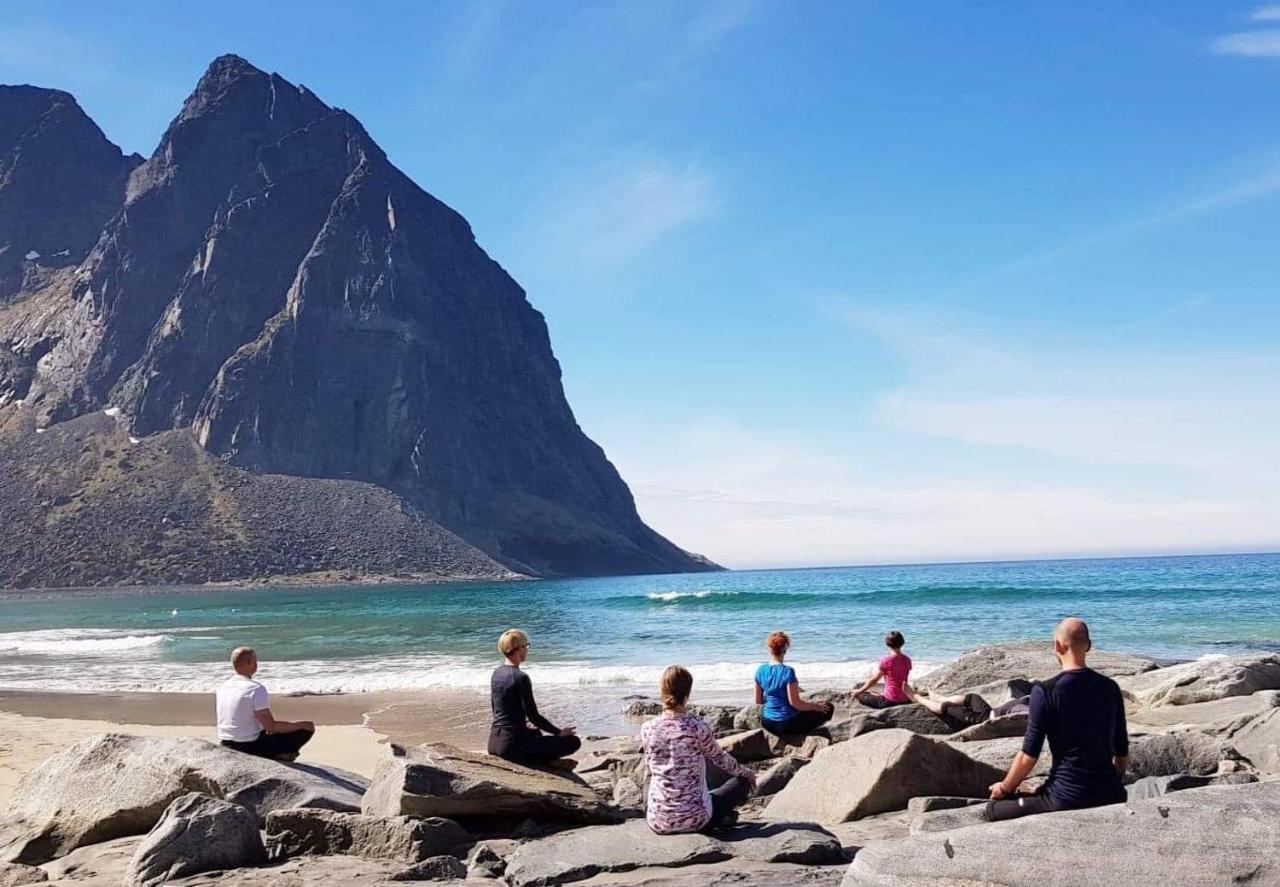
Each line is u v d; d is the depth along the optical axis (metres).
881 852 5.59
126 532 172.75
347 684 26.52
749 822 8.05
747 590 82.50
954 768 8.81
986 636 37.06
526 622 54.94
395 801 8.36
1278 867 4.81
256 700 10.67
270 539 174.25
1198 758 9.84
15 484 187.38
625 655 33.72
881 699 14.25
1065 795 6.15
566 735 10.06
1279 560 173.12
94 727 19.48
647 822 7.58
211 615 75.94
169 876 7.46
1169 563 164.88
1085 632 6.39
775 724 12.57
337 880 7.13
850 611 52.94
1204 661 16.17
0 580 161.00
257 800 9.17
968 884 5.22
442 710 21.30
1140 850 5.06
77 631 60.81
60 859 8.70
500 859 7.48
